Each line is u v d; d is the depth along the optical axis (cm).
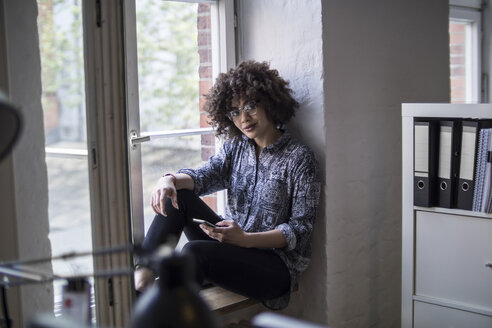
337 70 267
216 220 263
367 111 282
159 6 263
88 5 204
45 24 229
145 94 260
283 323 88
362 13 276
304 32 267
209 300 258
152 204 249
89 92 208
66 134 242
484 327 231
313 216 257
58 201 240
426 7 306
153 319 72
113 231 217
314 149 269
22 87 208
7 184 204
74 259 241
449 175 234
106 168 214
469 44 394
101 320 217
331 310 276
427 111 238
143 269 236
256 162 268
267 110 259
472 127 227
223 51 287
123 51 213
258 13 284
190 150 280
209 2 282
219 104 261
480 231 230
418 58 304
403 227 247
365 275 290
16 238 206
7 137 70
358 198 282
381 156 290
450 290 239
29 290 209
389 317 304
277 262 253
